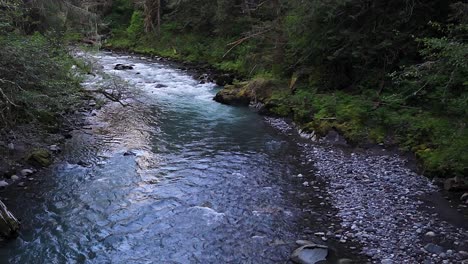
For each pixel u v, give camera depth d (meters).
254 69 20.38
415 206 8.01
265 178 9.52
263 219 7.65
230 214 7.82
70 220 7.53
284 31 17.73
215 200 8.38
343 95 14.20
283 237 7.06
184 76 22.73
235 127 13.65
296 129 13.48
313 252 6.42
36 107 10.70
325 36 14.80
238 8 27.05
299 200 8.44
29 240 6.90
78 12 20.89
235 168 10.09
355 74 14.87
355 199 8.41
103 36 35.66
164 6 34.78
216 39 28.69
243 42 24.45
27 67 9.77
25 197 8.32
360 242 6.86
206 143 11.97
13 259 6.39
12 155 9.99
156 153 11.03
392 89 13.17
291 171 9.96
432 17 13.07
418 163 10.02
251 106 16.47
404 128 11.44
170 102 16.91
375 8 13.88
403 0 13.32
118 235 7.09
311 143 12.10
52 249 6.68
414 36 11.85
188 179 9.37
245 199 8.45
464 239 6.80
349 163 10.43
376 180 9.31
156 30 33.75
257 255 6.56
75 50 15.02
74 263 6.34
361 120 12.35
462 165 8.88
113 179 9.28
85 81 15.50
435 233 7.00
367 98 13.41
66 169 9.79
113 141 11.90
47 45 12.14
